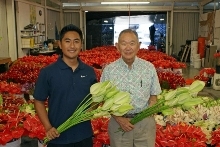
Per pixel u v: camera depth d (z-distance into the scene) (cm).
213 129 267
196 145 206
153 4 1468
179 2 1447
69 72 176
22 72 455
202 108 302
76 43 174
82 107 149
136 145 193
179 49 1491
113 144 196
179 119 273
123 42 183
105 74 194
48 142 181
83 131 184
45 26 1224
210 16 1241
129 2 1346
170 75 400
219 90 645
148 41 1552
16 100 319
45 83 176
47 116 177
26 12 1029
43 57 586
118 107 135
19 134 216
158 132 223
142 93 189
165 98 143
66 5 1479
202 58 1238
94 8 1476
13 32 953
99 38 1567
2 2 912
